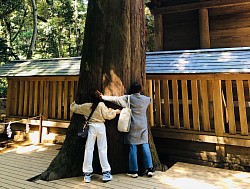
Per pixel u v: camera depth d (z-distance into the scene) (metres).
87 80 3.82
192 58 4.92
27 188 3.03
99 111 3.43
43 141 6.22
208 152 4.38
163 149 4.86
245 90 5.82
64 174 3.47
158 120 4.90
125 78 3.82
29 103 6.50
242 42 6.93
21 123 6.56
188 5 7.53
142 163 3.71
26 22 15.96
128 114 3.52
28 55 11.73
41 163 4.24
